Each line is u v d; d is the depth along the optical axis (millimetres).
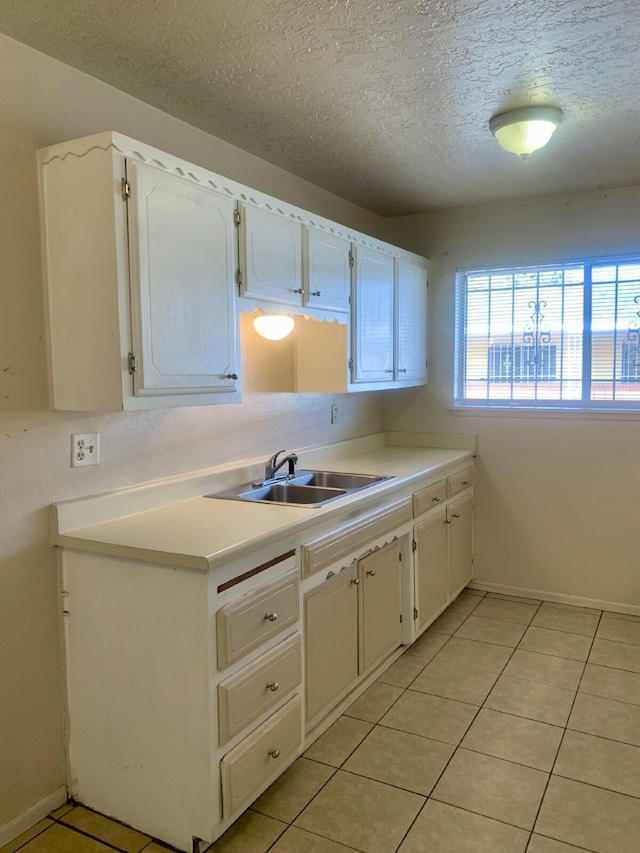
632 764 2109
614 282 3361
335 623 2303
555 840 1774
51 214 1784
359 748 2213
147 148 1744
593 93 2139
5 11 1595
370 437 3775
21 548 1810
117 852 1767
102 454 2043
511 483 3676
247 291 2143
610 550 3453
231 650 1742
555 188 3279
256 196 2182
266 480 2713
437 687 2633
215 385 2014
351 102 2186
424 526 3020
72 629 1916
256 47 1803
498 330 3684
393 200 3469
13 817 1827
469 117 2328
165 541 1798
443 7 1606
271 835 1809
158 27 1685
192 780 1731
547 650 2973
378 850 1745
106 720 1877
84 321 1755
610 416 3389
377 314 3131
